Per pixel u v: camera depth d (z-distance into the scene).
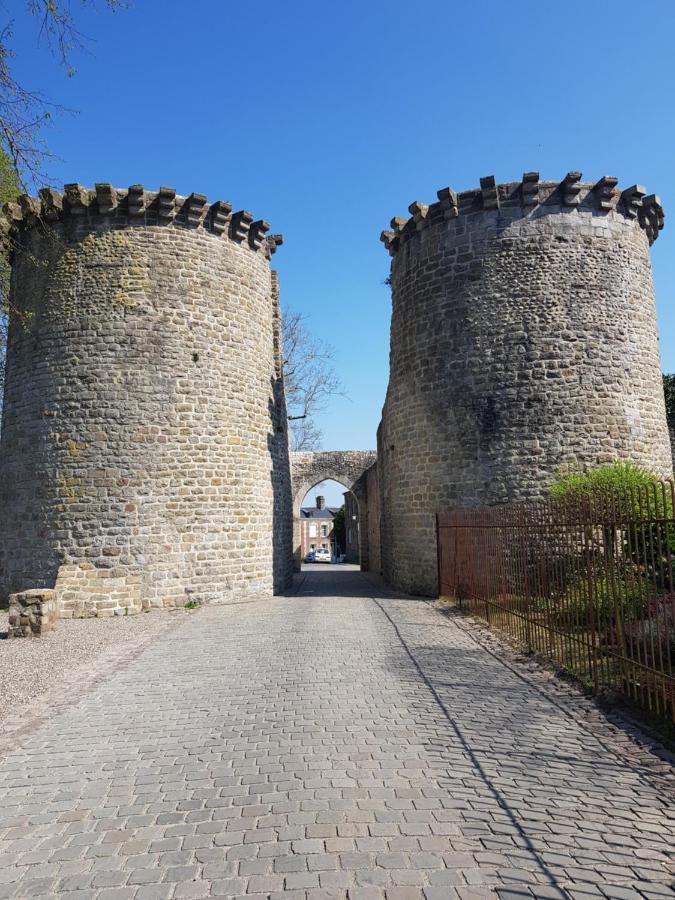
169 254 16.11
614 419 15.63
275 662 8.86
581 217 16.19
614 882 3.39
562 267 15.95
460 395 16.23
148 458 15.31
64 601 14.31
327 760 5.19
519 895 3.27
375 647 9.66
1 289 13.78
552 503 8.74
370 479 31.75
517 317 15.88
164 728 6.21
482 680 7.66
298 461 33.62
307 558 67.81
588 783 4.68
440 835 3.91
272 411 18.81
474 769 4.95
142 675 8.41
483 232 16.34
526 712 6.38
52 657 9.61
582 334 15.75
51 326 15.65
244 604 15.77
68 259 15.81
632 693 6.52
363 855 3.69
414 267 17.69
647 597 6.24
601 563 7.30
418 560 17.09
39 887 3.48
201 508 15.81
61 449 15.13
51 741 5.93
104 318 15.51
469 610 12.95
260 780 4.84
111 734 6.08
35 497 15.27
